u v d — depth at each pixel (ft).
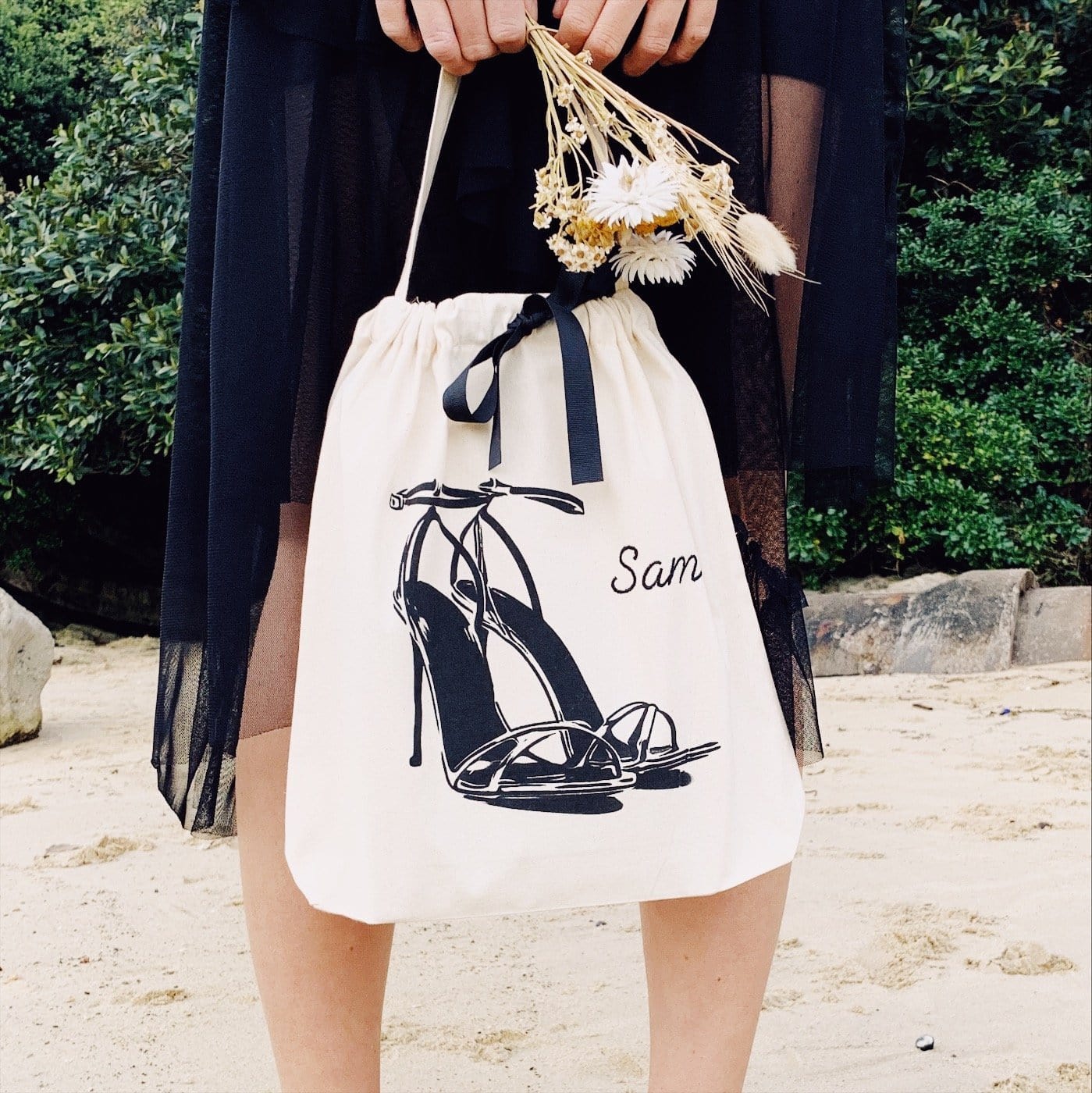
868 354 4.51
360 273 4.32
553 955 8.01
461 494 3.74
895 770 13.64
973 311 30.01
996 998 7.25
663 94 4.28
